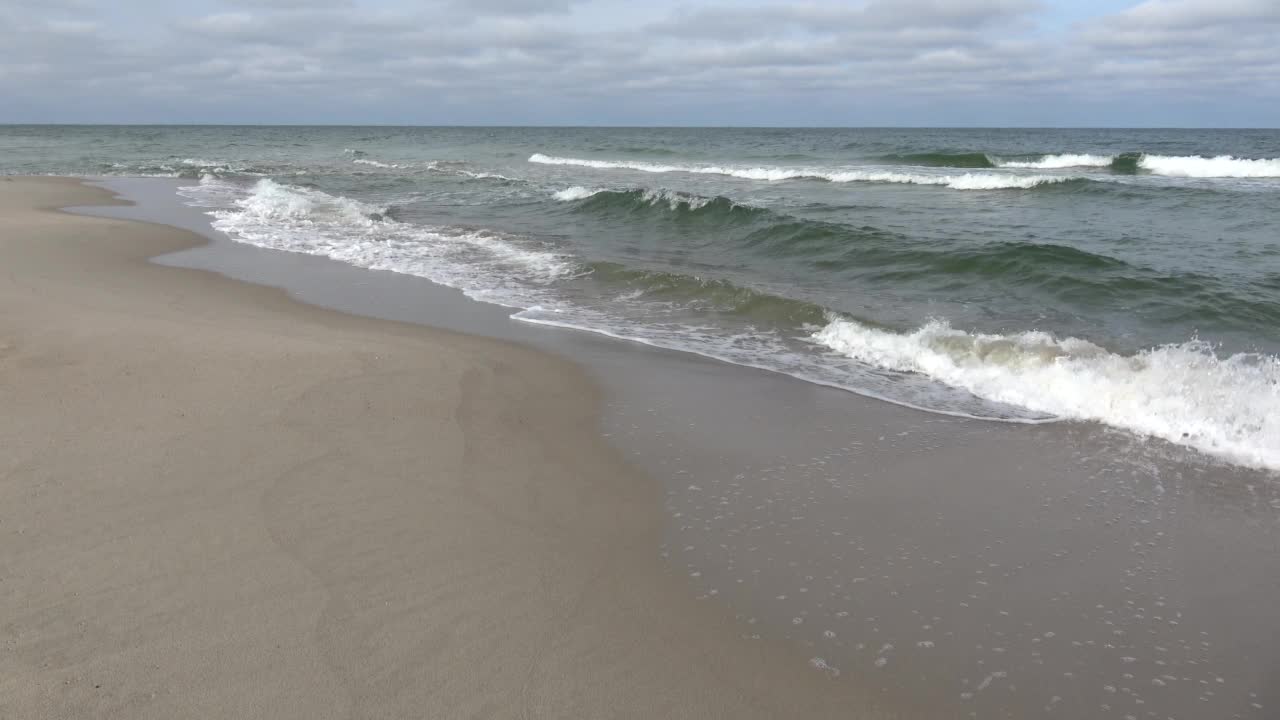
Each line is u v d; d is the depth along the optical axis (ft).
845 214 53.98
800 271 34.96
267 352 19.76
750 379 20.42
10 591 9.77
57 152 141.18
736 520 12.85
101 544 10.91
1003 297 29.27
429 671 8.86
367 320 25.18
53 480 12.62
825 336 24.49
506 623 9.82
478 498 13.06
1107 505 13.66
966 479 14.61
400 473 13.71
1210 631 10.27
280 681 8.50
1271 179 83.66
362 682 8.58
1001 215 53.21
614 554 11.65
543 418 17.01
